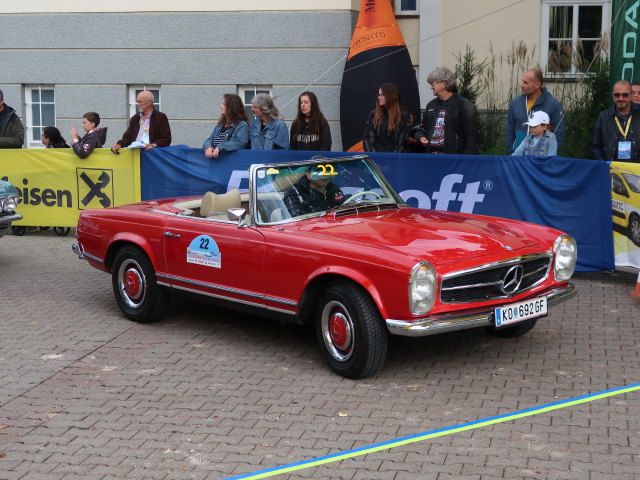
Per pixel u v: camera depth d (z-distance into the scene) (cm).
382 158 1000
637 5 1120
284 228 694
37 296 911
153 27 1445
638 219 881
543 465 504
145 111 1187
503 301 643
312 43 1390
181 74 1448
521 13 1364
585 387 626
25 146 1530
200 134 1458
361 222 700
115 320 821
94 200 1185
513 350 711
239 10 1409
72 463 525
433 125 1049
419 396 616
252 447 540
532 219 939
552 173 923
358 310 630
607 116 998
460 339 742
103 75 1480
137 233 791
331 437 551
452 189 975
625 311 815
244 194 827
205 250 733
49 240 1202
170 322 811
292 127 1101
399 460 515
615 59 1154
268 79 1415
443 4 1382
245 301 711
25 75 1511
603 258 912
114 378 666
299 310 670
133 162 1157
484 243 652
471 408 593
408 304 602
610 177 895
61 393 638
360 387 636
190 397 624
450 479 490
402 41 1322
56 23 1484
